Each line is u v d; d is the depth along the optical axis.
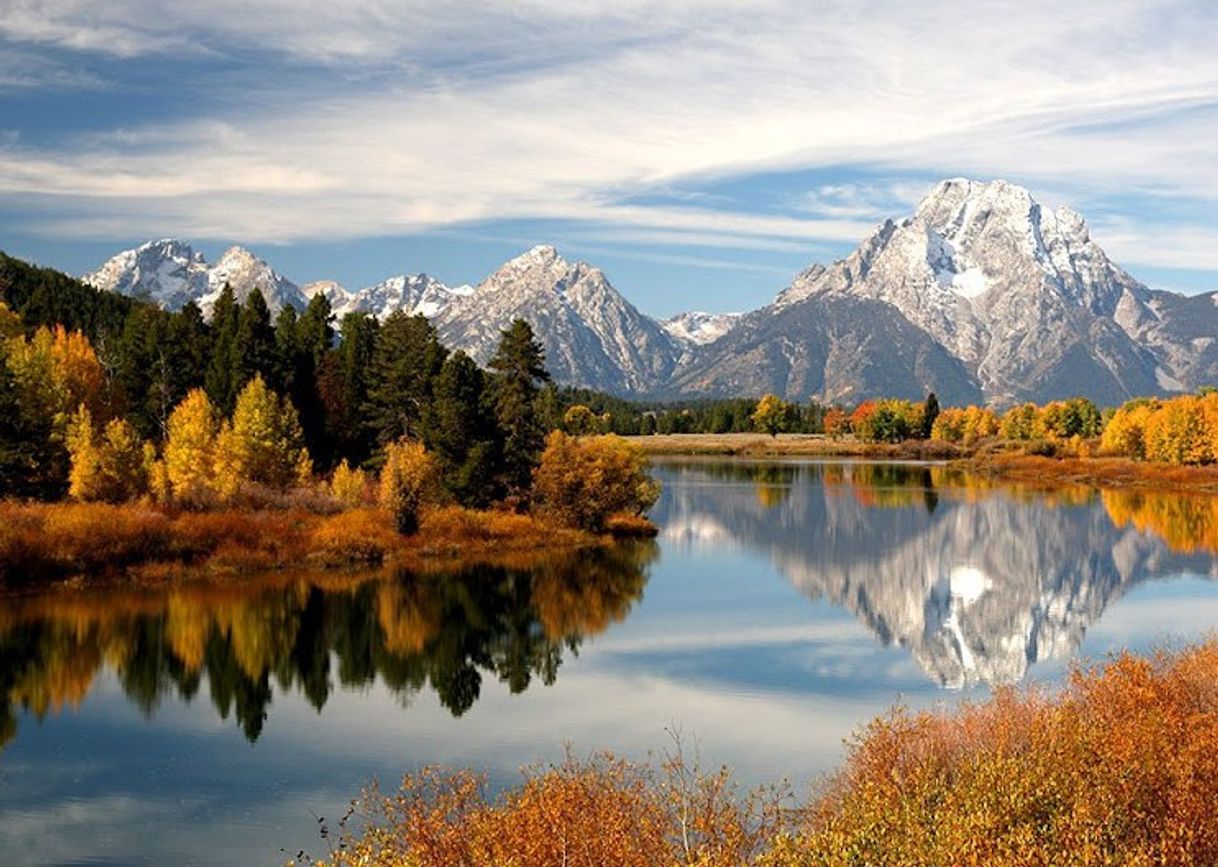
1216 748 19.92
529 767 31.61
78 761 32.56
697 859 16.70
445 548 73.69
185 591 58.22
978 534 91.31
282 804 28.98
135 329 100.75
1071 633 52.53
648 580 67.06
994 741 23.44
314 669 43.81
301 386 97.50
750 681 42.47
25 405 74.94
